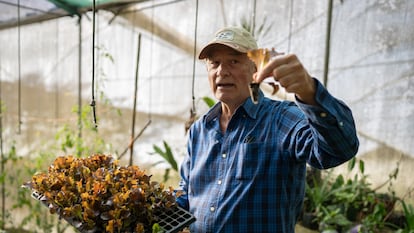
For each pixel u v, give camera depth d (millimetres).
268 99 959
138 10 2650
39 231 2955
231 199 872
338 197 1938
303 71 540
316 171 2137
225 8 2219
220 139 949
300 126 786
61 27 3049
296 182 883
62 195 746
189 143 1079
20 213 3166
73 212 715
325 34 1909
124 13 2734
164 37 2537
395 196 1811
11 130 3477
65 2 2691
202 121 1037
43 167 2875
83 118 2512
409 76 1688
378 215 1718
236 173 879
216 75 896
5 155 3096
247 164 868
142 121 2719
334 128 596
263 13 2107
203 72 2342
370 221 1728
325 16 1900
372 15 1768
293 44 2027
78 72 2990
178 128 2518
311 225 1924
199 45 2348
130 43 2729
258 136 879
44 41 3170
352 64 1854
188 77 2430
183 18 2424
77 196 767
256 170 857
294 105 881
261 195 852
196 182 976
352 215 1892
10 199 3176
